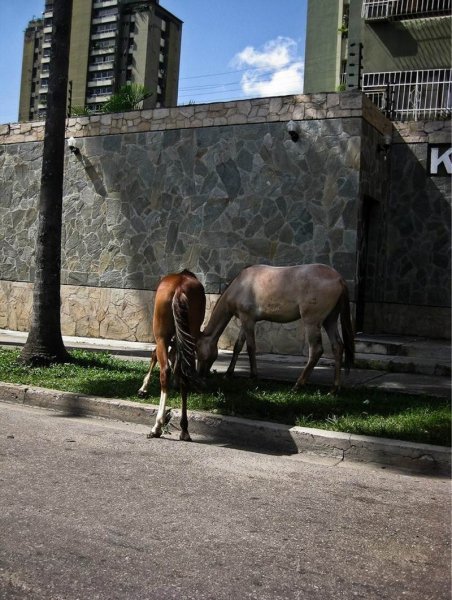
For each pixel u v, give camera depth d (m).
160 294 6.98
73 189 15.94
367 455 6.49
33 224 16.59
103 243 15.47
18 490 4.89
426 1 19.86
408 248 14.53
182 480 5.40
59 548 3.89
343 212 12.74
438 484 5.82
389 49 20.42
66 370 9.98
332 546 4.16
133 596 3.36
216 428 7.25
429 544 4.29
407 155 14.58
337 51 30.83
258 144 13.62
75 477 5.31
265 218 13.50
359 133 12.66
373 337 13.23
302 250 13.09
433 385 9.70
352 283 12.62
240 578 3.63
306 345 12.94
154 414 7.69
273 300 8.81
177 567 3.72
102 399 8.16
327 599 3.44
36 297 10.58
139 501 4.81
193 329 7.12
